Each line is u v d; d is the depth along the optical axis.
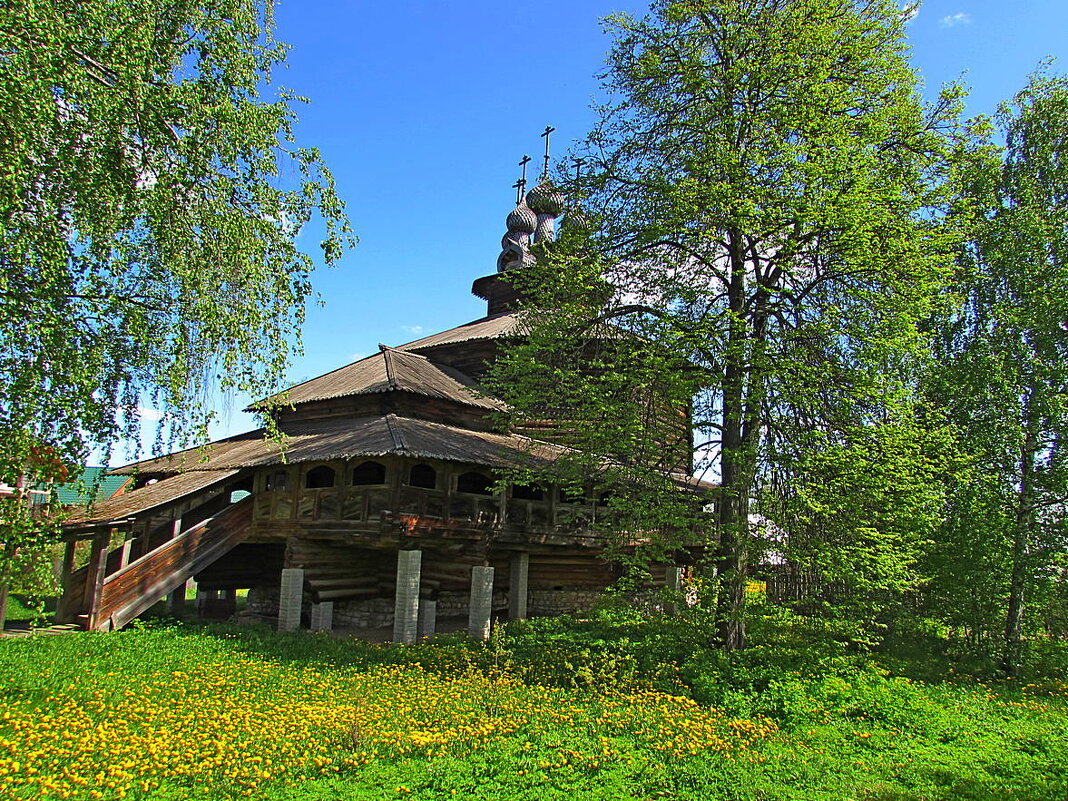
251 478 22.02
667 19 15.85
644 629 17.16
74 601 15.98
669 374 13.78
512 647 15.21
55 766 7.79
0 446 7.85
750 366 13.83
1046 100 17.98
